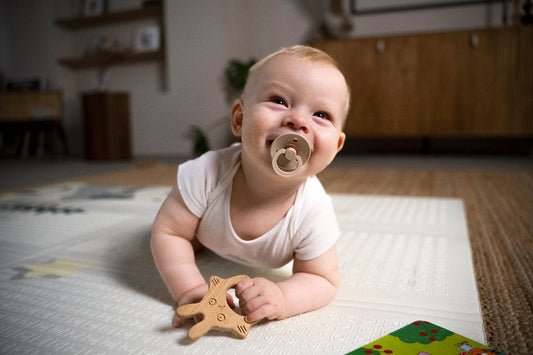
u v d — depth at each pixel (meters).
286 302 0.62
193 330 0.56
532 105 2.91
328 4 3.30
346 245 1.02
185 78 3.89
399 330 0.59
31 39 4.55
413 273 0.84
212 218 0.72
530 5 2.94
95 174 2.66
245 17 3.78
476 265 0.88
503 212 1.36
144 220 1.30
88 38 4.52
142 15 4.17
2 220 1.31
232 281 0.64
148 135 4.15
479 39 2.96
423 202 1.54
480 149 3.46
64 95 4.55
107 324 0.63
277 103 0.60
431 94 3.10
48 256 0.96
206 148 3.68
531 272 0.84
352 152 3.72
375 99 3.21
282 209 0.69
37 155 4.35
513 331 0.60
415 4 3.35
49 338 0.59
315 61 0.61
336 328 0.61
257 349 0.55
